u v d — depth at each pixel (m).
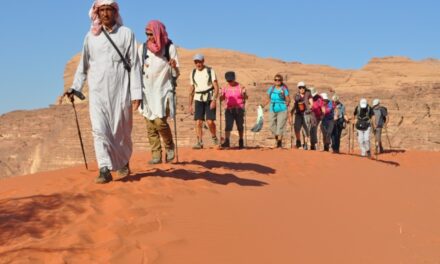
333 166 15.43
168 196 8.29
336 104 24.00
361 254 6.98
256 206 8.62
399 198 11.77
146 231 6.66
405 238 8.15
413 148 81.62
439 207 11.33
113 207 7.41
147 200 7.97
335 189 11.84
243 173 12.02
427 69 145.75
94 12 8.92
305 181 12.36
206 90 17.00
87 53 9.01
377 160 22.09
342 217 8.95
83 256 5.76
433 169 20.45
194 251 6.21
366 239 7.75
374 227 8.59
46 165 101.25
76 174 10.75
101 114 8.85
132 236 6.48
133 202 7.76
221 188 9.60
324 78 153.88
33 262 5.52
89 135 96.31
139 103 8.98
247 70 148.75
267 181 11.41
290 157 16.19
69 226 6.62
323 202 10.00
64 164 97.31
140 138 83.19
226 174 11.38
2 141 129.25
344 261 6.62
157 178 9.38
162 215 7.28
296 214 8.58
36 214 6.95
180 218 7.30
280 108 19.50
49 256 5.68
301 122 21.11
